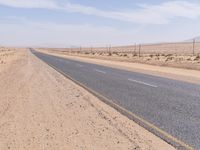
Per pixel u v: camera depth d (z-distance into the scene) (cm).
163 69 2950
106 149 606
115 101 1155
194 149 610
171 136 700
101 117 894
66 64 3481
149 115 919
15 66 2881
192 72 2594
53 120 852
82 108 1027
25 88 1488
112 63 4034
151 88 1519
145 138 684
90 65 3419
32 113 937
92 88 1517
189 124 812
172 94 1325
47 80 1838
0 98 1193
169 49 15225
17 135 702
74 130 750
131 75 2234
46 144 636
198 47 15712
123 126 791
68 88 1518
